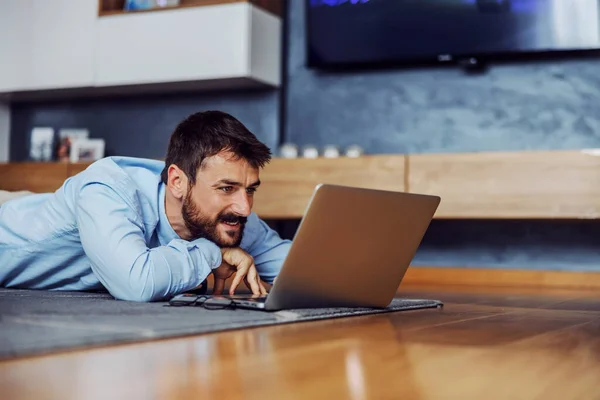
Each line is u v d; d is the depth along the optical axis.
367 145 4.45
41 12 4.74
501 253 4.27
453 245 4.36
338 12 4.34
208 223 1.79
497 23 4.04
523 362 0.99
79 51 4.66
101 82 4.61
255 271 1.81
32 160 4.95
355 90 4.47
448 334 1.29
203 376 0.82
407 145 4.37
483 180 3.92
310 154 4.29
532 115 4.15
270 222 4.56
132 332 1.10
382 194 1.47
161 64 4.46
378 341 1.16
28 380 0.78
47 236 1.99
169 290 1.66
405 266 1.65
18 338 1.01
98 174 1.79
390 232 1.55
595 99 4.05
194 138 1.76
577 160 3.79
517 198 3.87
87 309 1.41
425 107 4.34
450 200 3.97
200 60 4.36
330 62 4.38
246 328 1.28
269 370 0.87
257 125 4.57
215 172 1.75
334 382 0.81
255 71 4.31
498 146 4.21
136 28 4.52
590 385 0.84
